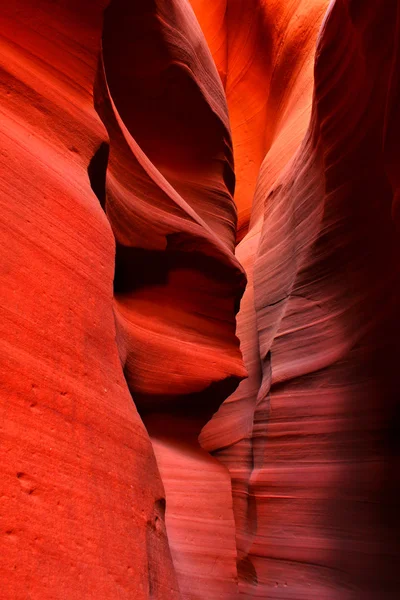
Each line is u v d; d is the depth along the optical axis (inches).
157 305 199.8
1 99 98.0
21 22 114.1
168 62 241.8
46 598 56.3
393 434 203.5
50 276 82.4
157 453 195.2
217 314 215.0
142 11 229.3
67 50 121.8
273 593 207.0
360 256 221.6
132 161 187.5
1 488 57.2
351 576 193.2
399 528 189.3
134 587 71.8
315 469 220.7
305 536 212.1
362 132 203.9
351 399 219.1
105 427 81.0
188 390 191.8
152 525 85.3
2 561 53.4
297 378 243.3
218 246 204.2
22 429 64.1
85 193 103.3
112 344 93.5
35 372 70.4
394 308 199.8
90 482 72.0
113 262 102.7
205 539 178.1
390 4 166.4
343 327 232.1
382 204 199.5
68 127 111.6
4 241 75.4
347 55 201.3
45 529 60.6
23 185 85.6
